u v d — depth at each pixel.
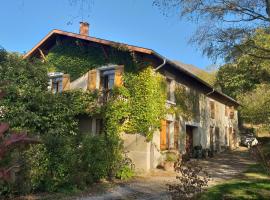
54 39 21.08
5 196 9.47
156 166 16.88
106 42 17.36
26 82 13.80
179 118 19.94
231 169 17.91
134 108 16.41
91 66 18.92
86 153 12.23
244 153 27.52
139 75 16.61
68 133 14.07
